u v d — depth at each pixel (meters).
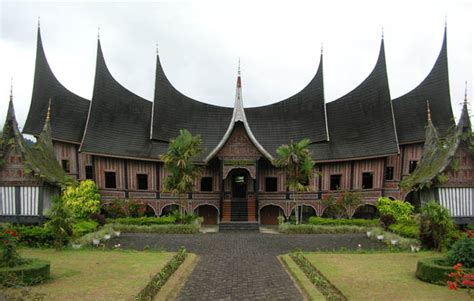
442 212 14.02
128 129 27.52
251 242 17.36
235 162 26.16
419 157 24.89
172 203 27.31
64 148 25.41
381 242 17.22
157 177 27.42
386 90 25.88
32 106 24.70
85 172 25.88
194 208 27.62
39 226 16.86
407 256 12.95
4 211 17.12
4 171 17.30
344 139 28.05
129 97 28.53
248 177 27.92
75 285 8.45
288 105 31.30
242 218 26.20
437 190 17.80
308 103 30.30
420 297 7.68
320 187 27.83
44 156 19.59
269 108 31.77
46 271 8.83
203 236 19.34
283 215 28.66
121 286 8.38
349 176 26.89
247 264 12.06
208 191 28.16
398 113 27.27
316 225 21.59
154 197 27.03
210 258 13.23
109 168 25.88
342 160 26.78
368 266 11.06
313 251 14.88
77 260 11.72
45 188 17.61
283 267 11.55
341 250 14.61
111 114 26.86
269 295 8.35
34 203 17.16
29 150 18.14
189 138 22.33
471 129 17.75
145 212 26.58
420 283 8.91
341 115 29.06
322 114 29.09
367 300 7.51
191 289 8.85
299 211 28.81
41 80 25.34
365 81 27.92
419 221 14.93
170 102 29.75
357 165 26.62
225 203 27.20
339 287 8.55
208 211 29.12
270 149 29.70
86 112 27.36
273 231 23.17
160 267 10.64
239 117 26.08
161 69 29.59
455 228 14.38
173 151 22.14
